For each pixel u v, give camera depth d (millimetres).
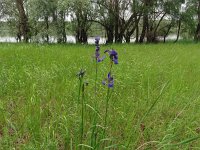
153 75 9164
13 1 33312
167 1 34375
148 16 35656
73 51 15852
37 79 7559
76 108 5410
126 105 5969
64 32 32000
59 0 29016
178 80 8516
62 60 11445
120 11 34438
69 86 6965
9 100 6465
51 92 6691
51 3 30078
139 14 34719
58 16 31438
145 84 8016
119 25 35344
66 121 4578
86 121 4715
